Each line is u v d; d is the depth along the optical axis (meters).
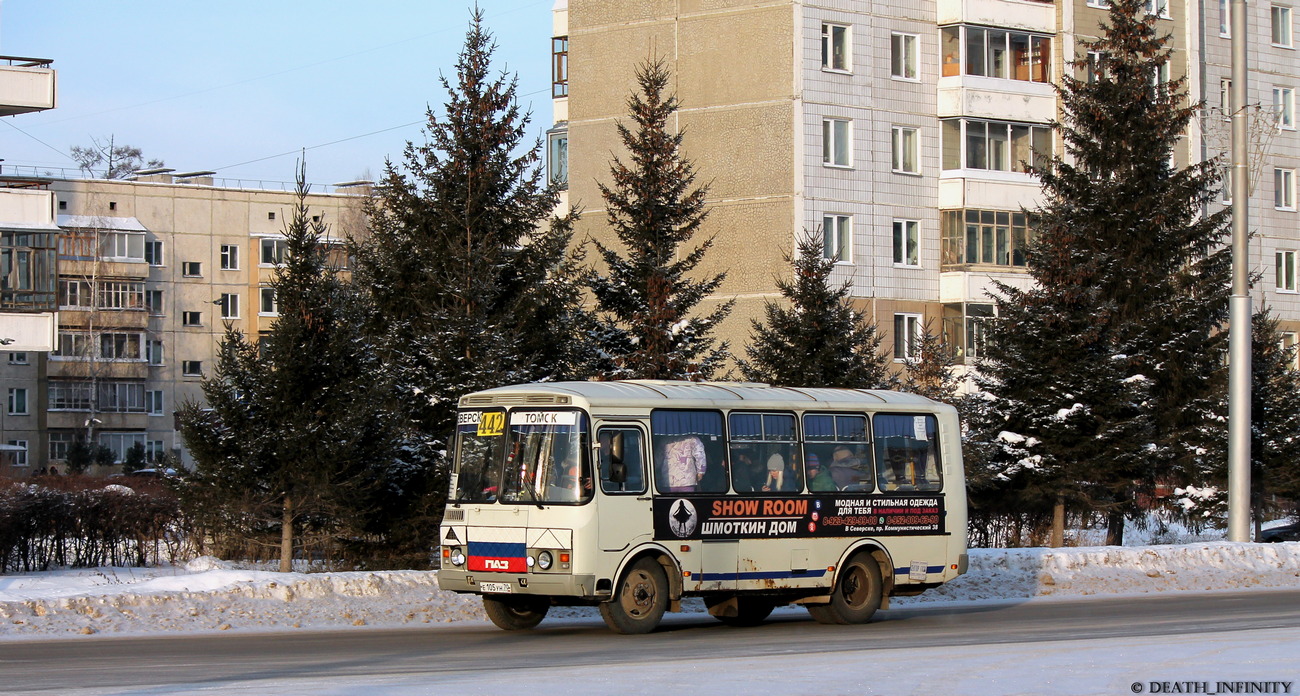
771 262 48.00
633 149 31.30
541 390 18.12
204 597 20.45
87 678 13.30
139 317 83.75
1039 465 33.66
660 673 13.30
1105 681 12.66
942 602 24.25
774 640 17.34
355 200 87.19
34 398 82.00
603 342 30.45
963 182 50.03
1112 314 35.62
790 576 19.50
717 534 18.78
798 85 47.88
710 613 20.75
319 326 24.86
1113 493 35.28
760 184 48.38
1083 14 52.44
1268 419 39.38
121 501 28.02
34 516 26.61
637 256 30.80
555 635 18.19
